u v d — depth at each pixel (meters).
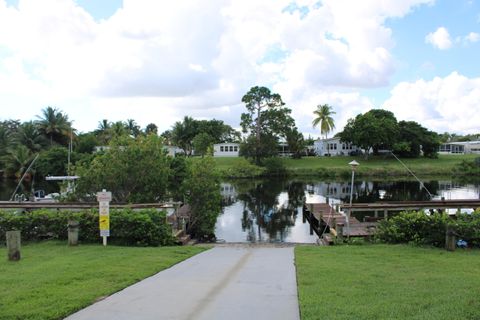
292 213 27.59
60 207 13.87
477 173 65.31
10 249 8.84
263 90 72.00
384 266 8.18
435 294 5.85
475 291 5.98
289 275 7.46
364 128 77.00
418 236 11.08
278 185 52.41
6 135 59.53
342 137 82.44
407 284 6.54
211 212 18.17
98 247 10.88
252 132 73.31
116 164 17.77
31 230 11.91
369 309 5.12
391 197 36.75
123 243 11.99
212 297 5.91
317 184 53.62
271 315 5.08
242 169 66.19
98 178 17.77
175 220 14.89
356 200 34.50
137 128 94.94
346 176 66.00
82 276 7.13
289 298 5.83
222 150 89.69
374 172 66.75
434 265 8.25
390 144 77.00
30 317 4.94
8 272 7.52
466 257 9.17
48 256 9.43
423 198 35.03
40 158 50.97
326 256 9.60
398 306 5.24
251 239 18.36
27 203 14.95
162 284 6.76
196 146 82.62
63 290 6.15
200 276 7.43
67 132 62.41
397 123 81.06
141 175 18.11
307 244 13.90
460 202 14.14
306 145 90.50
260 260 9.31
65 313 5.11
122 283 6.67
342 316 4.86
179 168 24.77
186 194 18.12
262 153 70.88
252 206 31.45
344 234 12.99
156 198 18.81
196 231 18.27
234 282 6.90
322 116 90.00
